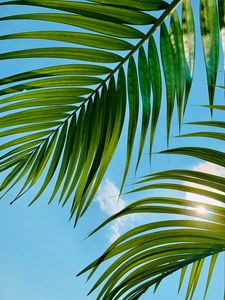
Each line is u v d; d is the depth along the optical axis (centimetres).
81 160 195
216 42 156
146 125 176
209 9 158
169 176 178
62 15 169
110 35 175
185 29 167
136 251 192
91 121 193
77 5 167
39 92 188
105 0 166
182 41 167
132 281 197
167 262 190
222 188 176
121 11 169
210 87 155
